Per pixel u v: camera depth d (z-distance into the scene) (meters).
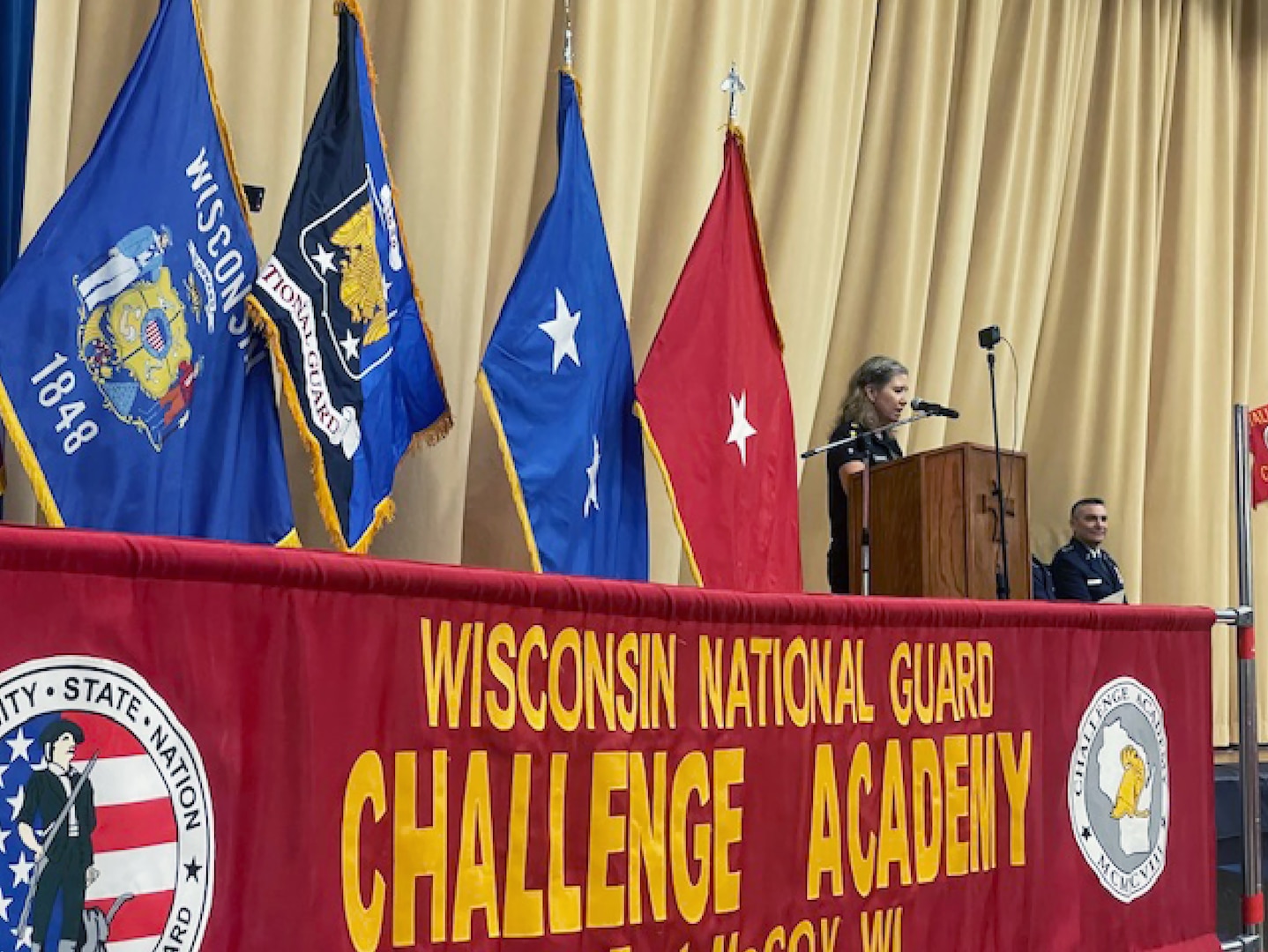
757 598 2.88
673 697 2.73
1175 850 3.88
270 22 4.34
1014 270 7.20
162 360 3.10
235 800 2.06
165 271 3.12
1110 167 7.71
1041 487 7.55
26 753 1.84
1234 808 6.53
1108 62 7.71
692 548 3.97
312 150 3.48
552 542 3.76
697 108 5.84
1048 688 3.54
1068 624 3.59
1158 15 7.96
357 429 3.44
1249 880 4.01
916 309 6.70
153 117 3.16
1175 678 3.91
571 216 3.98
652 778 2.68
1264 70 8.76
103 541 1.91
